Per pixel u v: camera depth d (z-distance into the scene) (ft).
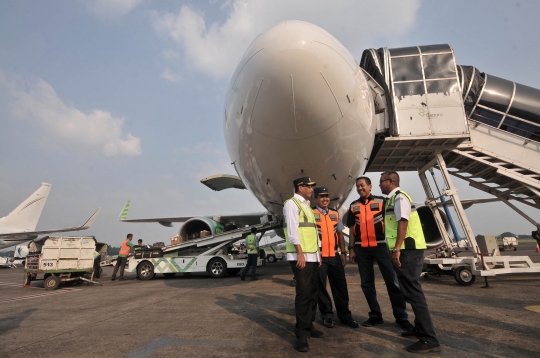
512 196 39.63
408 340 12.49
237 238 42.27
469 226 31.24
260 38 17.78
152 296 25.81
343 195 23.58
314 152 17.60
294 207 13.24
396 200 12.99
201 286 31.81
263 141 17.67
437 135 32.32
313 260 12.98
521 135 36.78
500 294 21.79
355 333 13.69
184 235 50.55
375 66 33.76
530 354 10.46
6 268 101.71
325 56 15.99
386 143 33.30
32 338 13.98
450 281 29.37
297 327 11.94
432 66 34.24
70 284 38.65
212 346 12.12
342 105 16.65
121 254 43.29
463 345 11.51
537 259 58.03
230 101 19.67
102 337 13.83
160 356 11.18
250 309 18.74
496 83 36.91
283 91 15.53
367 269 15.40
